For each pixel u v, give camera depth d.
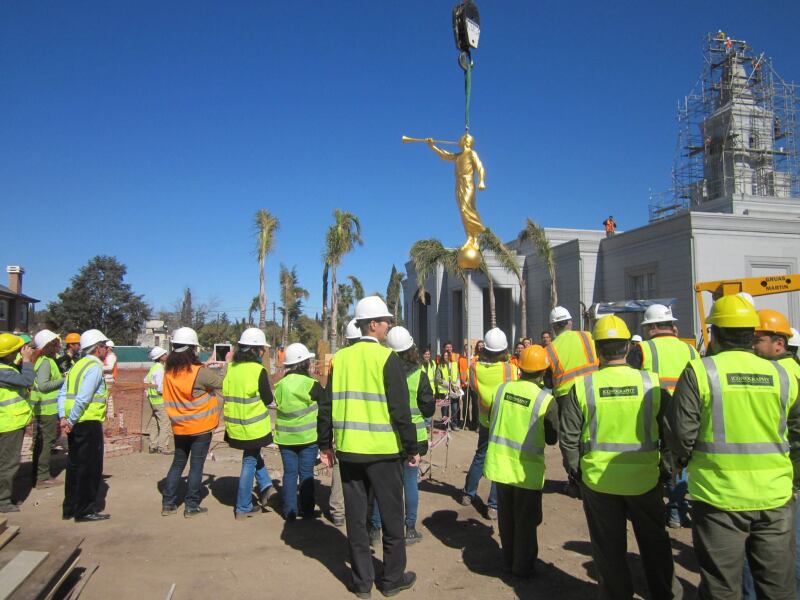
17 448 6.44
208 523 6.12
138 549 5.32
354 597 4.38
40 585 3.79
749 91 34.97
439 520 6.28
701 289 10.96
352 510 4.47
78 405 5.88
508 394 4.84
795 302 21.45
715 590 3.20
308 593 4.44
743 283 10.59
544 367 4.84
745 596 3.83
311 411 6.19
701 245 20.97
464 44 8.31
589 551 5.34
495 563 5.05
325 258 26.78
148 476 8.16
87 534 5.72
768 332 4.14
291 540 5.62
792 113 35.47
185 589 4.48
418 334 37.03
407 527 5.57
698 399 3.27
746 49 35.62
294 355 6.21
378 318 4.68
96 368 6.04
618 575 3.73
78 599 4.26
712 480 3.22
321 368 23.36
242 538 5.66
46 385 7.40
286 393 6.15
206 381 6.35
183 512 6.48
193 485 6.33
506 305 33.12
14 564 4.02
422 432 5.63
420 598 4.37
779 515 3.17
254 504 6.87
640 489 3.64
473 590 4.50
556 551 5.34
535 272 29.81
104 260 58.81
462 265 9.66
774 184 33.91
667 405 3.56
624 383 3.75
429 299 34.12
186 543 5.50
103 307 58.03
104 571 4.79
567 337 6.31
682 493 5.92
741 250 21.25
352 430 4.41
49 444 7.56
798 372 4.03
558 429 4.62
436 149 9.92
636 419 3.69
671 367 5.39
